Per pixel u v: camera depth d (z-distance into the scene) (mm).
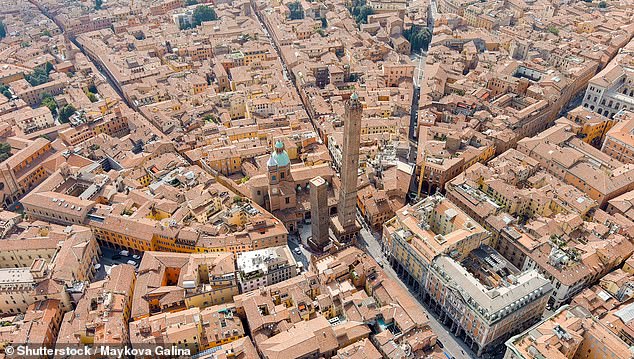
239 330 197250
